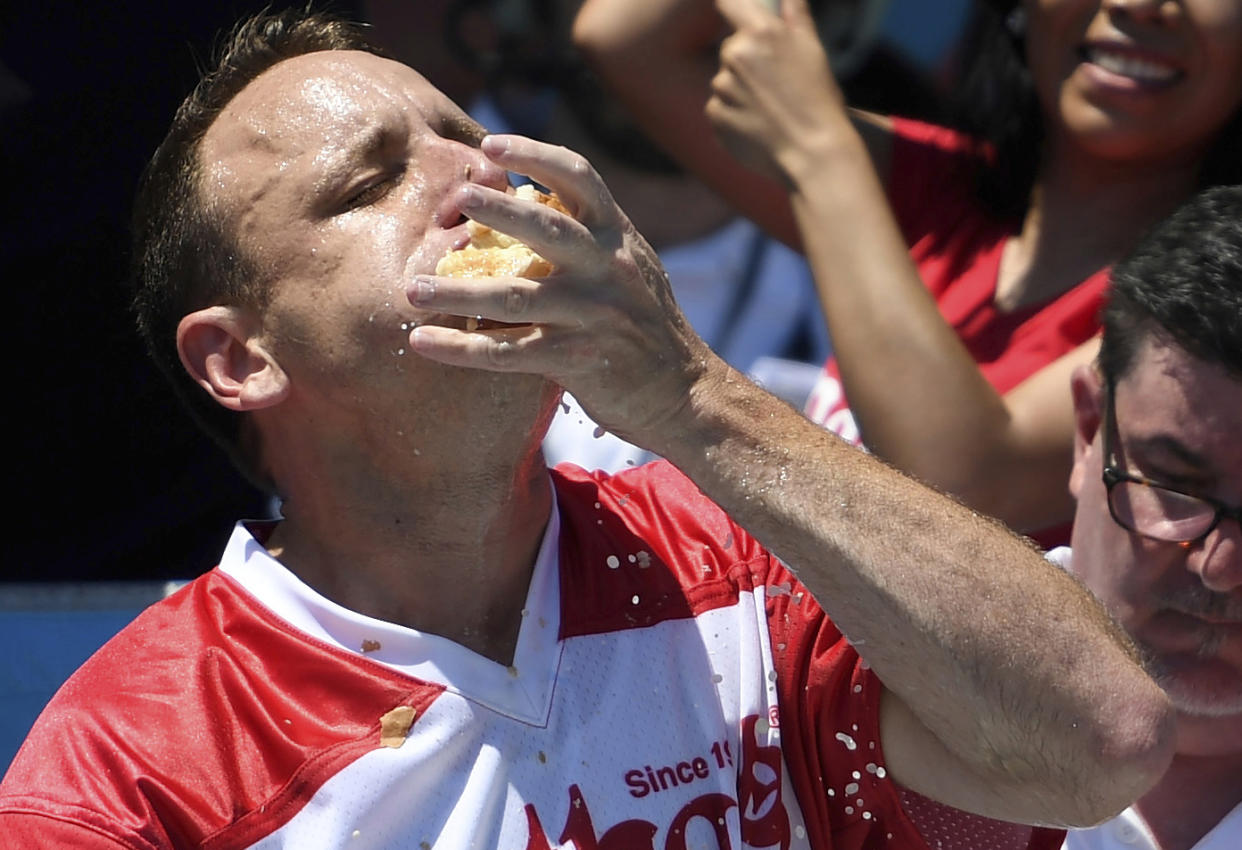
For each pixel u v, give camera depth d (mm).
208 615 4996
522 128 9680
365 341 4727
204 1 8422
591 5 8633
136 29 8305
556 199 4773
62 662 7508
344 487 4953
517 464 4883
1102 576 5770
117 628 7660
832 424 7973
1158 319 5516
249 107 5105
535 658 4969
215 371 5062
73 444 8281
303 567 5117
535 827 4746
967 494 6738
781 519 4730
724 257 9703
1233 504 5488
